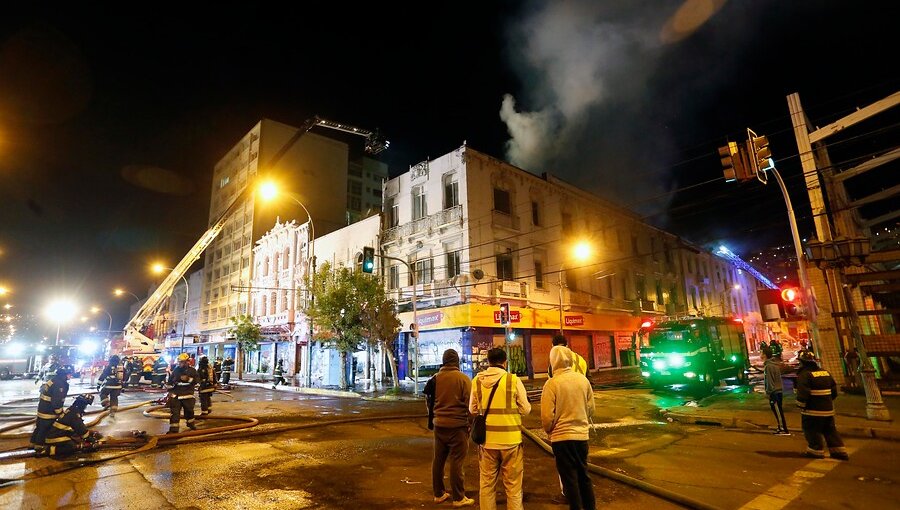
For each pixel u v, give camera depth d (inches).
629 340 1456.7
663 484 262.8
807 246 456.4
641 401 669.9
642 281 1592.0
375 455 344.5
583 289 1336.1
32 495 256.5
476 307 995.3
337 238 1408.7
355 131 978.7
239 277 1953.7
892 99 601.3
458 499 229.8
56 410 350.3
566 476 196.1
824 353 609.3
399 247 1207.6
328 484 271.1
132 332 1148.5
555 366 210.7
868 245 427.5
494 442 196.5
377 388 966.4
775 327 2527.1
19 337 2524.6
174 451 361.7
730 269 2234.3
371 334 922.7
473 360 991.6
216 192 2444.6
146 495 255.3
